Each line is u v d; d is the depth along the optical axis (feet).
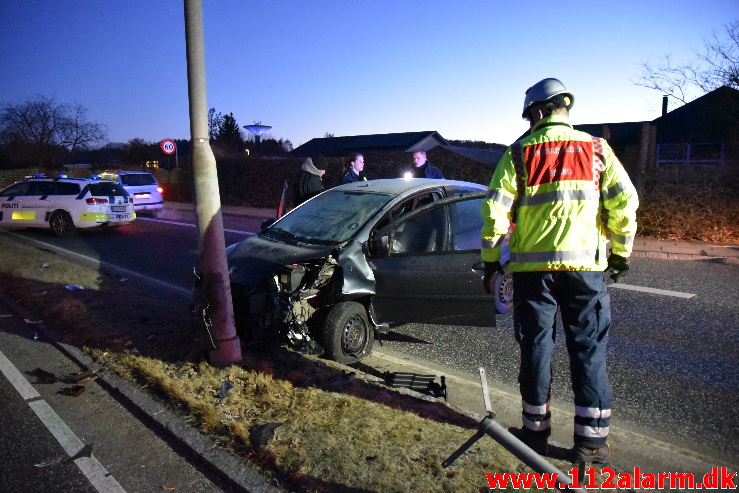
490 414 8.20
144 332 18.03
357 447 10.75
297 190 27.20
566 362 16.29
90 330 18.39
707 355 16.51
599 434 9.45
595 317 9.46
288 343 15.98
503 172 9.58
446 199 18.79
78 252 36.40
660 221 38.50
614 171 9.26
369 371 15.70
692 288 24.30
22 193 46.62
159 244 40.11
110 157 154.71
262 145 178.09
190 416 12.50
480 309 17.37
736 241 35.94
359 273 16.39
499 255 9.93
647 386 14.52
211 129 178.60
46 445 11.97
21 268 28.37
